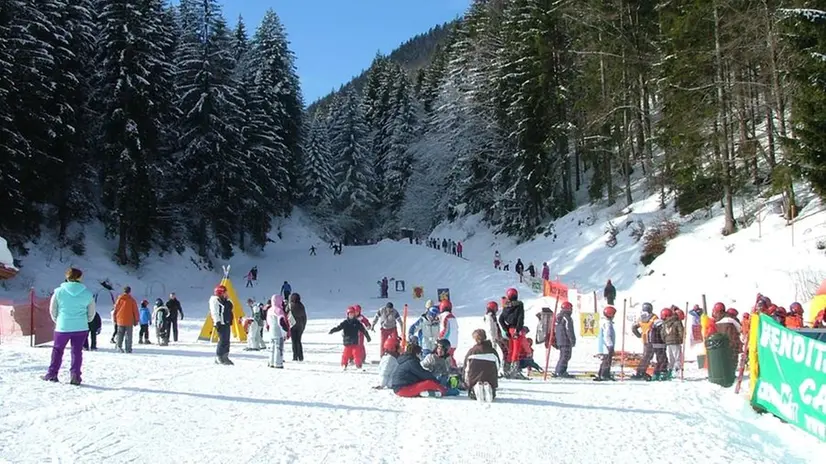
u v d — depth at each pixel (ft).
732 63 98.07
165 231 164.76
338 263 191.93
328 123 290.76
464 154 195.83
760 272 85.71
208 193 170.09
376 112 295.07
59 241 141.90
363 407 30.91
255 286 166.91
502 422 28.19
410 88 278.87
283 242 226.99
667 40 112.98
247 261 195.42
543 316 48.57
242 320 69.97
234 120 181.27
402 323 52.47
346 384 38.32
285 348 65.57
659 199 135.95
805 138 77.25
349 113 261.24
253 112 197.36
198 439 23.27
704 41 101.96
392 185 257.55
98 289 135.03
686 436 25.93
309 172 249.14
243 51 250.37
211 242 186.09
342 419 27.78
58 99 129.29
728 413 31.73
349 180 257.96
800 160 79.77
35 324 58.29
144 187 142.10
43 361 43.32
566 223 156.46
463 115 192.85
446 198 230.48
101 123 140.05
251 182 179.32
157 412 27.63
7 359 43.70
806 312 69.97
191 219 180.34
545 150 158.71
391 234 256.52
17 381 34.04
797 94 81.61
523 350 46.50
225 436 23.85
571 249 143.23
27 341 60.59
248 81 202.18
